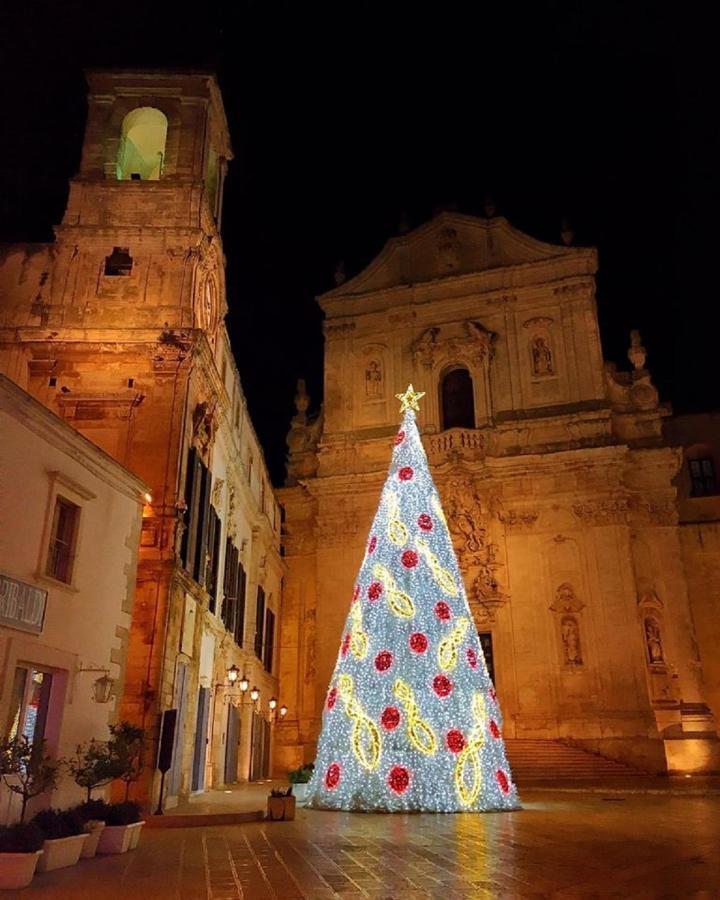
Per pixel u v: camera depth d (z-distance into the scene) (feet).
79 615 40.88
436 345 126.11
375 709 53.52
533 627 109.29
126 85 79.46
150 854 34.45
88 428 63.87
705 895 24.86
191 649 64.28
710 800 64.69
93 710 41.47
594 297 123.75
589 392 118.42
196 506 66.59
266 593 113.09
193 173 75.66
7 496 35.94
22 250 71.77
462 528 115.14
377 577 57.67
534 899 24.45
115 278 70.54
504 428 119.03
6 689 34.40
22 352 67.10
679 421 129.90
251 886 26.81
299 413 136.15
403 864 31.24
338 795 52.75
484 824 45.09
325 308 134.41
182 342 66.49
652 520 114.01
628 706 101.65
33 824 29.32
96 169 75.82
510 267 126.82
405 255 134.62
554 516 113.60
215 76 80.69
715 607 113.50
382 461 123.34
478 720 54.03
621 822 46.32
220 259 80.28
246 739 93.61
